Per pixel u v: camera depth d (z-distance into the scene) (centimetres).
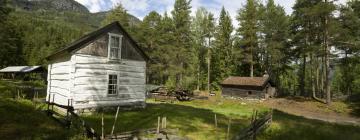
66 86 1906
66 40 11319
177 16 5575
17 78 5784
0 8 3092
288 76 7488
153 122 1683
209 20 5516
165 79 6444
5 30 3500
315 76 5353
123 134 1109
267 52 5119
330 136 1605
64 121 1284
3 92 2352
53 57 2228
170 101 3453
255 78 4366
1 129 1052
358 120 2548
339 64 4378
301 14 3947
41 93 2797
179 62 5531
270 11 5116
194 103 3312
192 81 5409
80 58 1892
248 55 4994
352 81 6331
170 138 1188
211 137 1428
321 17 3538
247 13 5031
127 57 2170
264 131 1653
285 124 1916
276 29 4966
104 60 2019
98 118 1744
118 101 2088
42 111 1566
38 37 11844
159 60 5856
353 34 3600
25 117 1261
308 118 2505
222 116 2198
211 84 6112
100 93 1980
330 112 3012
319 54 3562
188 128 1612
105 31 2022
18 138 992
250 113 2506
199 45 5541
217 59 6191
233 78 4706
